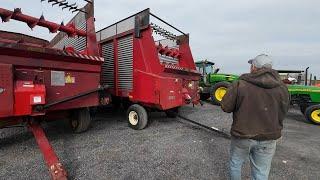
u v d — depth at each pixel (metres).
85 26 4.79
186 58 7.59
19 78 3.43
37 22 4.01
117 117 7.09
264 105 2.29
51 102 3.85
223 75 11.45
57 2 4.23
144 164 3.56
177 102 5.91
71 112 5.03
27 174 3.12
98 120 6.62
